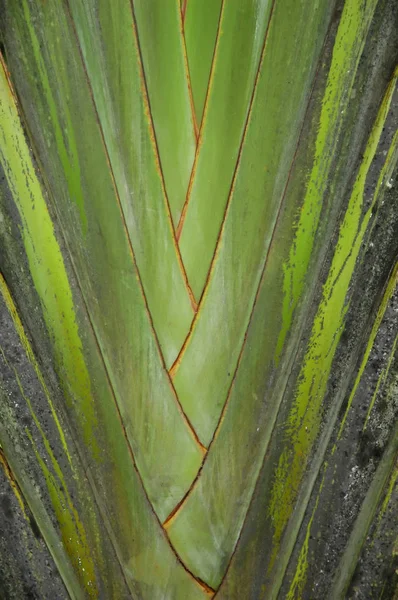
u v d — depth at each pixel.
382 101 1.41
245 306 1.43
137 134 1.39
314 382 1.47
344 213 1.44
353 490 1.50
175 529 1.48
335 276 1.45
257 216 1.41
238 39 1.36
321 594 1.52
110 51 1.37
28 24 1.37
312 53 1.38
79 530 1.52
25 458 1.51
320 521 1.51
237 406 1.46
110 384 1.46
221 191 1.40
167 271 1.42
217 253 1.42
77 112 1.39
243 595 1.51
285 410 1.47
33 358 1.49
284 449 1.48
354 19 1.37
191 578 1.49
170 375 1.44
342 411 1.49
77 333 1.46
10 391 1.50
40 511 1.52
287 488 1.49
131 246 1.42
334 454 1.50
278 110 1.39
